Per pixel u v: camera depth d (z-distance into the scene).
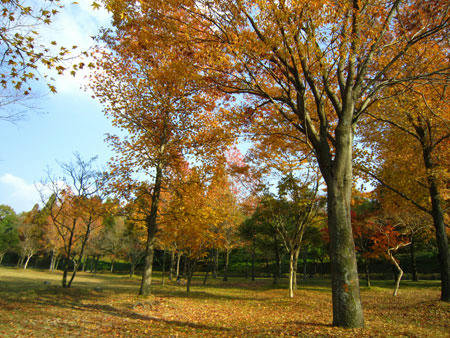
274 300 14.64
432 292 18.61
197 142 14.06
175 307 11.01
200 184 14.49
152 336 6.22
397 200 14.29
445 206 14.34
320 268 43.97
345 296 6.16
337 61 7.57
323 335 5.55
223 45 7.63
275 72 8.48
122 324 7.35
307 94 11.06
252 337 5.96
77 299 11.64
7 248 51.09
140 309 10.03
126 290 16.52
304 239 23.91
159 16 7.08
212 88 8.96
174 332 6.70
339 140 7.04
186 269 36.12
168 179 15.11
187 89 12.48
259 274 42.75
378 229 19.47
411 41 7.57
